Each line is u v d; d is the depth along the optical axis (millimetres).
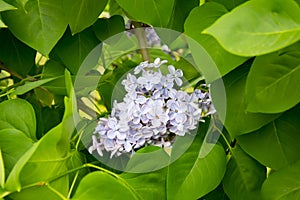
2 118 676
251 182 754
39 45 735
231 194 752
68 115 612
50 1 741
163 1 686
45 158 622
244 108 712
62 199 634
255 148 741
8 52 827
